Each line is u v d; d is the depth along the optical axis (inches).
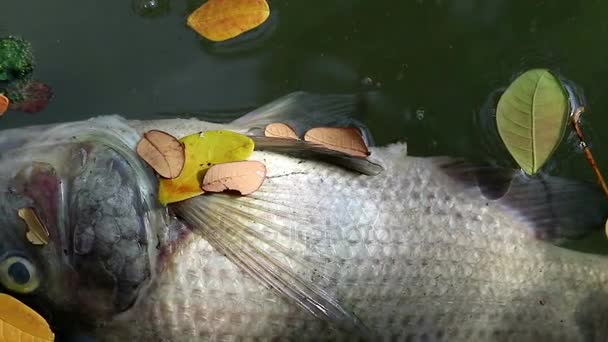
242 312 12.6
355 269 13.0
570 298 13.9
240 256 12.6
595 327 14.0
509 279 13.8
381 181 13.6
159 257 12.5
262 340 12.8
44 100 16.1
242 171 12.7
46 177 12.5
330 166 13.4
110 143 12.9
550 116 13.2
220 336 12.7
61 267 12.5
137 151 12.9
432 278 13.4
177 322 12.6
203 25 15.8
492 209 14.1
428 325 13.3
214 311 12.6
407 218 13.5
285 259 12.7
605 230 14.5
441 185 14.0
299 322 12.8
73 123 13.2
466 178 14.1
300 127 14.8
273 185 13.0
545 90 13.0
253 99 16.4
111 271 12.3
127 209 12.4
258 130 14.0
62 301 12.7
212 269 12.6
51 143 12.9
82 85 16.3
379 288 13.1
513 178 14.4
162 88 16.3
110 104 16.2
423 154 16.3
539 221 14.2
